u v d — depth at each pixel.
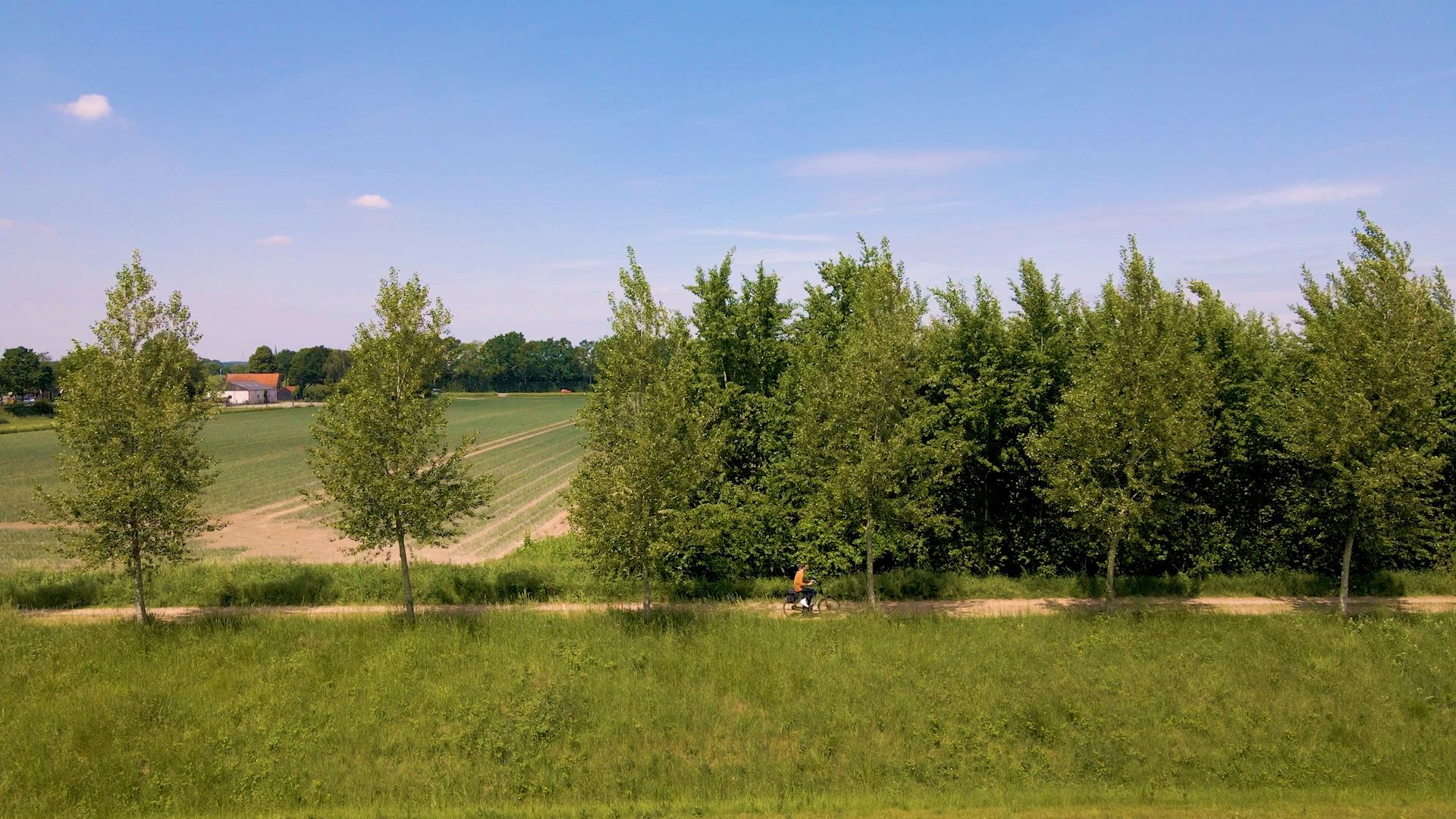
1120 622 22.55
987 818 13.88
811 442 24.23
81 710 18.17
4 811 14.86
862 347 24.23
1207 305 28.41
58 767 16.17
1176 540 26.94
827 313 29.39
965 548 27.48
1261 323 30.05
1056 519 27.17
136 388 23.62
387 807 15.32
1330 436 22.84
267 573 27.39
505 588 26.44
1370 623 22.27
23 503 49.47
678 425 23.53
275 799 15.66
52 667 20.38
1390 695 18.59
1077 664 20.16
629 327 23.53
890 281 24.20
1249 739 17.20
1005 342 26.89
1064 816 13.86
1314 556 27.17
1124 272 23.39
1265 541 27.17
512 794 15.95
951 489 27.47
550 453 87.00
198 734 17.53
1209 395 23.83
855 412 23.92
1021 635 21.75
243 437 102.56
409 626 22.94
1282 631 21.73
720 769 16.56
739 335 28.94
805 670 20.08
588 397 24.09
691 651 21.05
